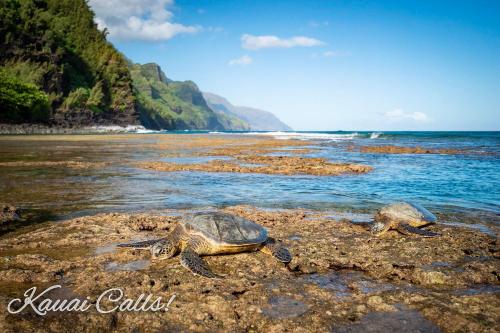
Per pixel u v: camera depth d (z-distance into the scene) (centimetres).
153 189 1315
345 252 671
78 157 2484
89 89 11644
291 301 477
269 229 826
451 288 526
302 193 1276
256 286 521
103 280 528
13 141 4497
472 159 2414
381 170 1867
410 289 522
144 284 515
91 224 827
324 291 505
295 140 5256
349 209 1048
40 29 11100
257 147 3672
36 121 9400
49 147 3466
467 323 414
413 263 618
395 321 426
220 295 488
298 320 428
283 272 580
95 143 4262
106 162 2161
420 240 753
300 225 858
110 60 12612
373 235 786
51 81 10431
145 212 976
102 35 13575
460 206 1078
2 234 769
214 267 599
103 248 681
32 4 11394
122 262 609
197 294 491
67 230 784
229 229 645
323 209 1048
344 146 3812
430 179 1566
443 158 2503
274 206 1080
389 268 591
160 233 777
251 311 447
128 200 1128
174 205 1068
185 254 581
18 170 1767
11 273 538
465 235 786
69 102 10456
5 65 10150
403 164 2127
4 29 10200
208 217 657
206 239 618
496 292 502
